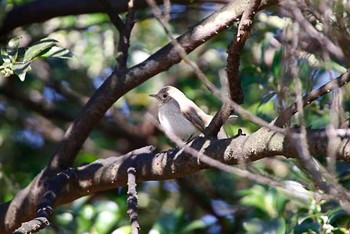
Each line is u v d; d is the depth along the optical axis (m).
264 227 11.52
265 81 12.47
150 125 15.70
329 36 7.54
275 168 12.56
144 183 14.95
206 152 8.83
